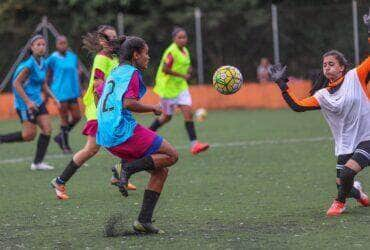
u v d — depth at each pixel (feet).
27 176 83.20
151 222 53.01
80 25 180.65
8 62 165.37
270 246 48.24
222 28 172.04
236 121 143.23
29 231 55.06
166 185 74.18
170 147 52.31
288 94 57.11
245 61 172.45
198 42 172.04
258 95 172.24
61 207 64.34
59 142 103.35
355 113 57.11
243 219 57.11
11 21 181.16
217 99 172.76
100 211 62.03
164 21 187.01
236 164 88.12
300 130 124.06
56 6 189.26
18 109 85.40
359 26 166.71
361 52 167.02
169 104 97.86
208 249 47.93
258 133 121.08
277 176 78.23
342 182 56.85
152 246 49.19
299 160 89.81
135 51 52.60
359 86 57.16
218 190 70.59
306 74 169.07
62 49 105.09
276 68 57.57
